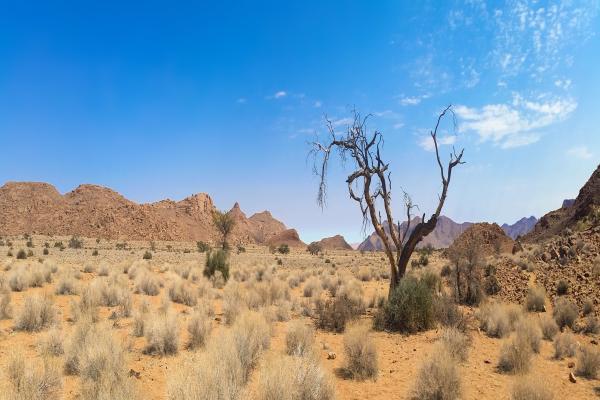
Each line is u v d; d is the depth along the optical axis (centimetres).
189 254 6900
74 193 19162
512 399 686
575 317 1336
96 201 18175
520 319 1277
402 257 1683
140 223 16150
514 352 920
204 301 1666
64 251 6038
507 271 2169
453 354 955
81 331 895
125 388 580
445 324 1287
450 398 701
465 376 854
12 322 1167
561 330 1285
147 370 816
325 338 1185
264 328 1047
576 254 2017
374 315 1421
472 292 1841
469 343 1105
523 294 1798
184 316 1402
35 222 16575
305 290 2219
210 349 761
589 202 5006
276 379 599
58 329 984
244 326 982
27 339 995
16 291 1778
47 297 1297
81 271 2912
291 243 19238
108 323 1109
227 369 677
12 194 18112
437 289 1950
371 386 791
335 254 9725
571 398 753
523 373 845
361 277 3147
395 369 903
